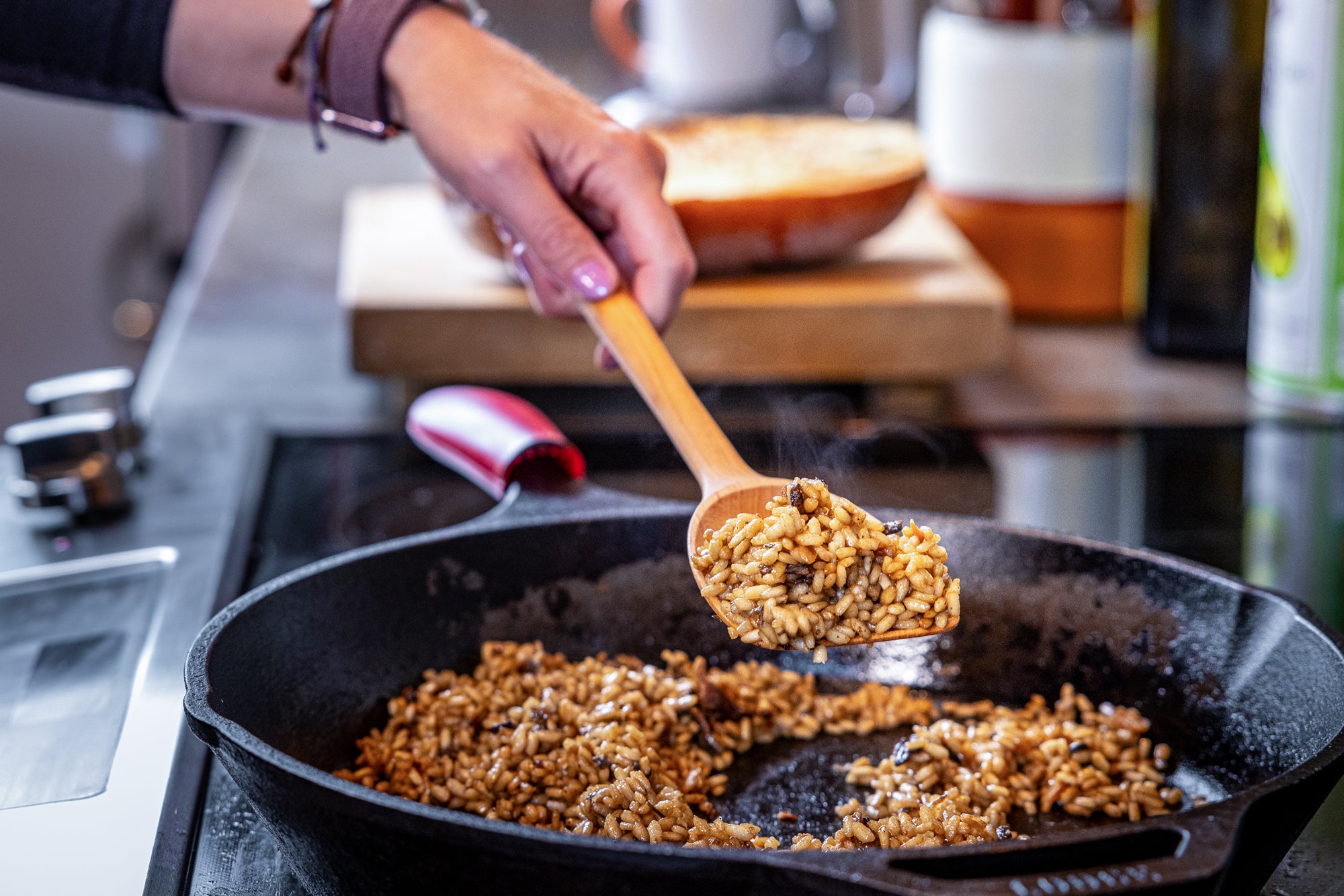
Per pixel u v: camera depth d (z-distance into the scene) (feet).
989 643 3.12
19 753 2.90
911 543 2.89
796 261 4.03
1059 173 4.29
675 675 3.12
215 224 5.36
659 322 3.22
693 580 3.16
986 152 4.33
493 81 3.19
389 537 3.45
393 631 3.03
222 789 2.87
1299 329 3.87
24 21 3.30
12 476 3.59
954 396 4.01
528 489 3.26
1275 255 3.86
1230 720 2.92
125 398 3.63
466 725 2.98
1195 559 3.36
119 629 3.19
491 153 3.15
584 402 4.03
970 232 4.41
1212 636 2.96
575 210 3.28
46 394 3.59
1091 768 2.93
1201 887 2.28
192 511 3.48
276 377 4.10
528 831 2.39
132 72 3.33
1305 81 3.74
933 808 2.86
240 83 3.33
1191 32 3.90
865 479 3.66
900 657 3.17
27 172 7.77
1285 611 2.88
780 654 3.20
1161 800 2.90
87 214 7.93
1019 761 2.98
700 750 3.02
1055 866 2.35
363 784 2.90
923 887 2.23
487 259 4.16
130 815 2.78
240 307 4.47
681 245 3.20
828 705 3.10
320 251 4.85
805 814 2.92
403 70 3.22
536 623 3.13
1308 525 3.47
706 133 4.38
